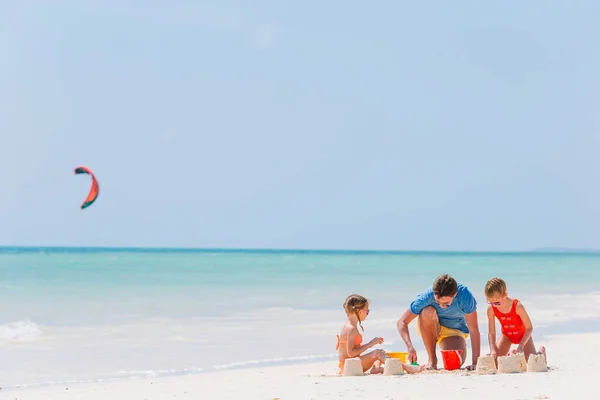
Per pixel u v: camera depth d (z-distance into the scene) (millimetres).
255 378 8102
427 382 7027
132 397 6816
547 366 8141
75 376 8750
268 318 15078
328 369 9164
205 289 22219
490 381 7031
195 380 7980
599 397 6117
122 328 13289
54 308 16234
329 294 20750
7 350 10695
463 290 8352
